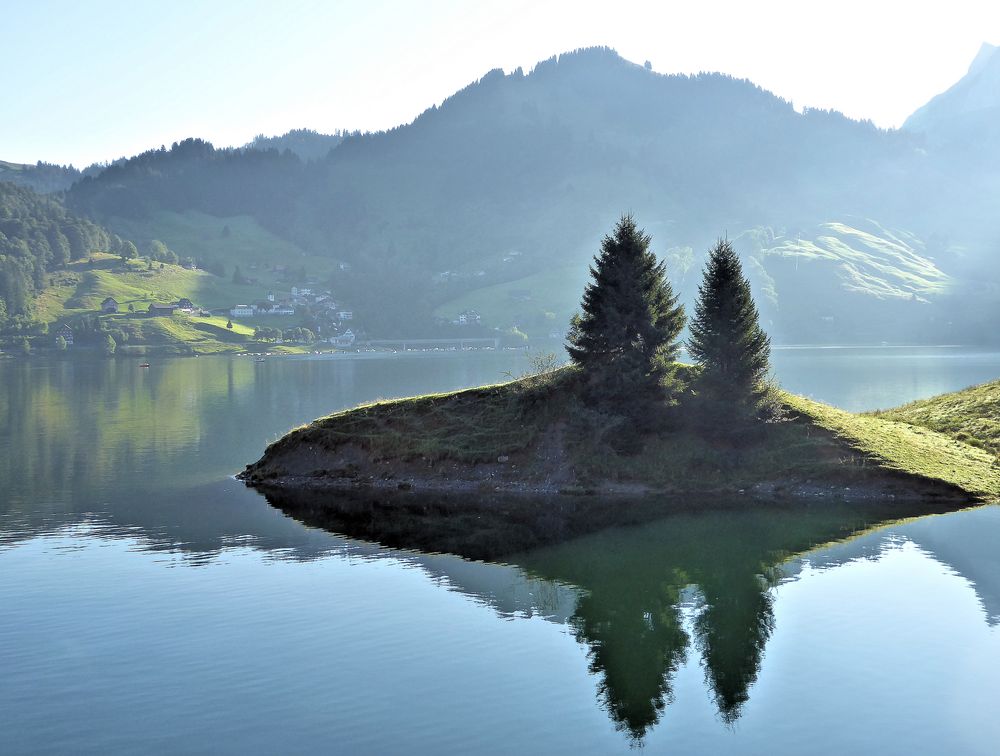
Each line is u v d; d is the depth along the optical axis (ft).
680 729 75.31
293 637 98.99
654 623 103.45
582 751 71.61
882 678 85.56
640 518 162.30
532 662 91.35
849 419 208.64
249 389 532.32
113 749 72.33
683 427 198.08
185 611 108.58
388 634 100.12
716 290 199.11
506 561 133.39
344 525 159.53
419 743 72.95
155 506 177.37
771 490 181.57
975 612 104.27
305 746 72.59
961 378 533.14
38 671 88.84
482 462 198.29
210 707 80.12
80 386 576.20
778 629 100.27
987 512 160.45
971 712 77.87
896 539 140.77
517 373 646.74
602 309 203.41
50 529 156.04
